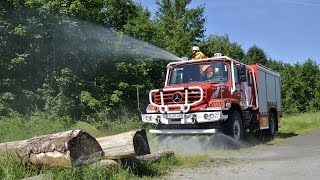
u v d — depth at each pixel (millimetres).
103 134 15734
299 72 53875
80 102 19000
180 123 12414
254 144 14109
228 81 13312
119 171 7133
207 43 34344
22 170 6699
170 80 14023
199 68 13742
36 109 17359
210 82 13195
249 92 14797
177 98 12539
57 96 18344
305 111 52469
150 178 7398
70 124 16375
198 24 33656
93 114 18859
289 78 53469
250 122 14922
